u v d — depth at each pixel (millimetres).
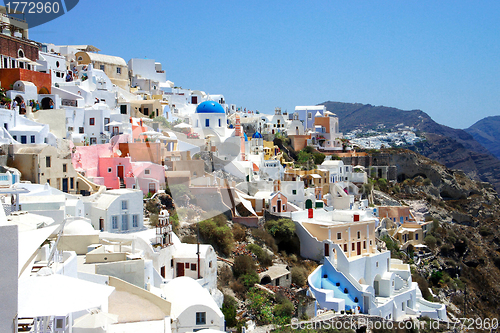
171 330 33000
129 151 65125
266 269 61875
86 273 31844
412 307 77188
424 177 144750
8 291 14688
